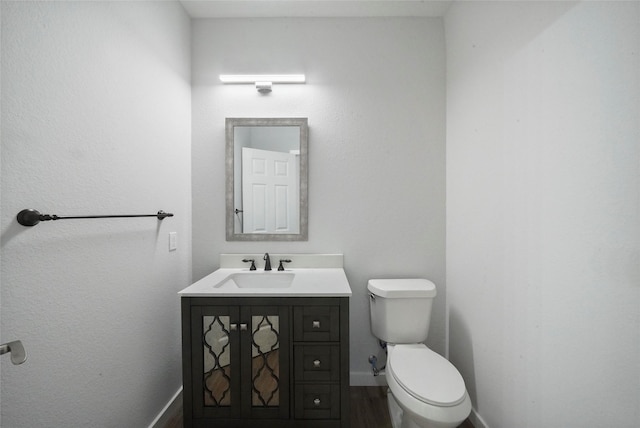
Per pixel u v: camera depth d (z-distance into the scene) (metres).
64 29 0.99
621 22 0.80
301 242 1.95
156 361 1.52
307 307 1.39
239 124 1.92
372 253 1.96
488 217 1.44
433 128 1.94
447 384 1.24
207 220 1.95
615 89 0.82
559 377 1.02
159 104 1.57
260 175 1.94
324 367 1.39
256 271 1.84
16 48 0.84
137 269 1.37
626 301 0.80
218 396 1.40
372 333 1.83
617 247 0.82
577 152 0.94
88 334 1.08
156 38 1.54
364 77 1.94
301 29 1.94
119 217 1.23
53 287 0.95
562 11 0.99
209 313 1.39
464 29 1.66
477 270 1.54
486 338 1.46
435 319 1.94
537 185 1.12
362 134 1.94
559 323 1.02
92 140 1.11
